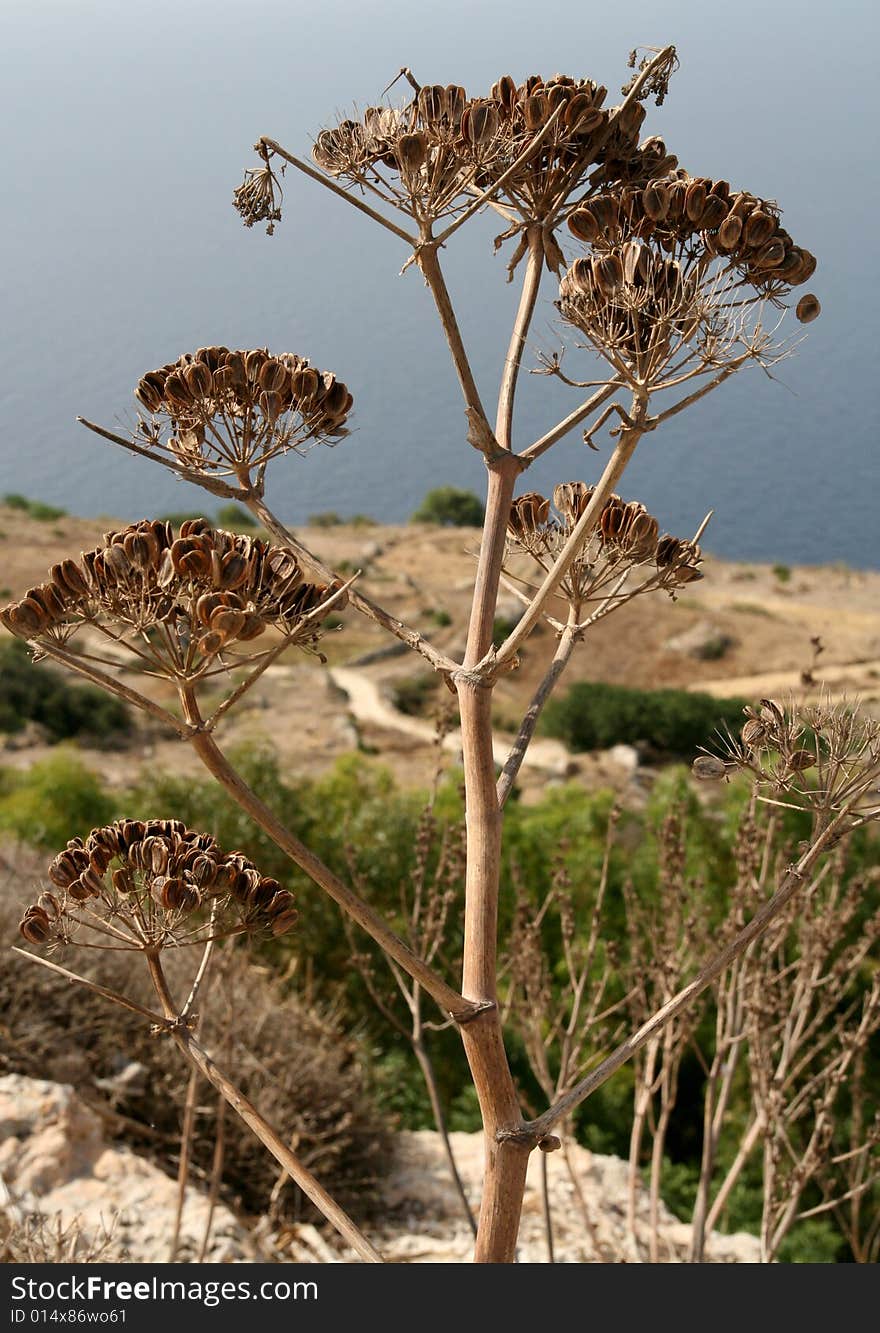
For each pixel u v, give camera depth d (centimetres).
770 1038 378
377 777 1185
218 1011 546
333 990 769
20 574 4381
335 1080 572
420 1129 698
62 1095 488
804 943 354
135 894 187
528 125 200
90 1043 555
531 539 235
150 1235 426
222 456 208
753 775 188
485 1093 183
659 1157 372
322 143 207
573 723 2647
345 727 2556
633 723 2619
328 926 781
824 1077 354
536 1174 559
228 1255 422
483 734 192
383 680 3111
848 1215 643
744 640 3819
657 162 213
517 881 386
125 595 164
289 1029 584
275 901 188
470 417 201
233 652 175
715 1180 684
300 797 902
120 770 1923
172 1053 546
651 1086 367
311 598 179
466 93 199
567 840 372
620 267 179
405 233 198
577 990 358
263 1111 524
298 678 3038
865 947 364
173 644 167
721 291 183
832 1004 361
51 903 186
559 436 206
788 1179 354
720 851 752
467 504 8312
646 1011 383
